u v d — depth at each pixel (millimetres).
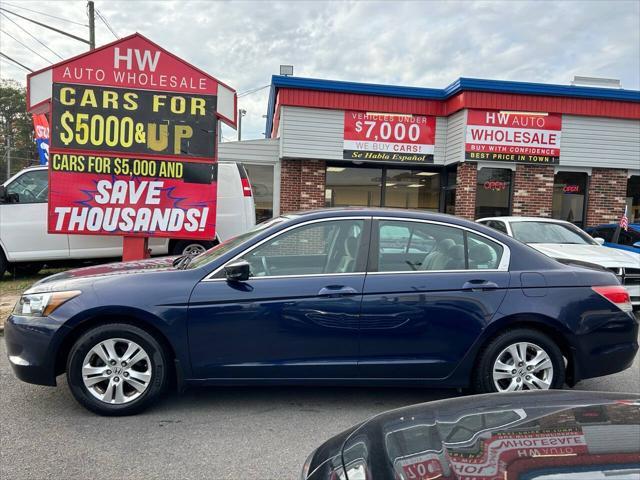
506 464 1570
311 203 12773
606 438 1712
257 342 3641
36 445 3232
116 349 3656
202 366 3625
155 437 3373
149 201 7023
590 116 12648
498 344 3764
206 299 3598
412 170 13812
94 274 3977
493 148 12234
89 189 6887
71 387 3584
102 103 6844
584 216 13117
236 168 9094
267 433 3473
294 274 3756
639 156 12953
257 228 4164
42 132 12508
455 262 3863
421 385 3803
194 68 6996
